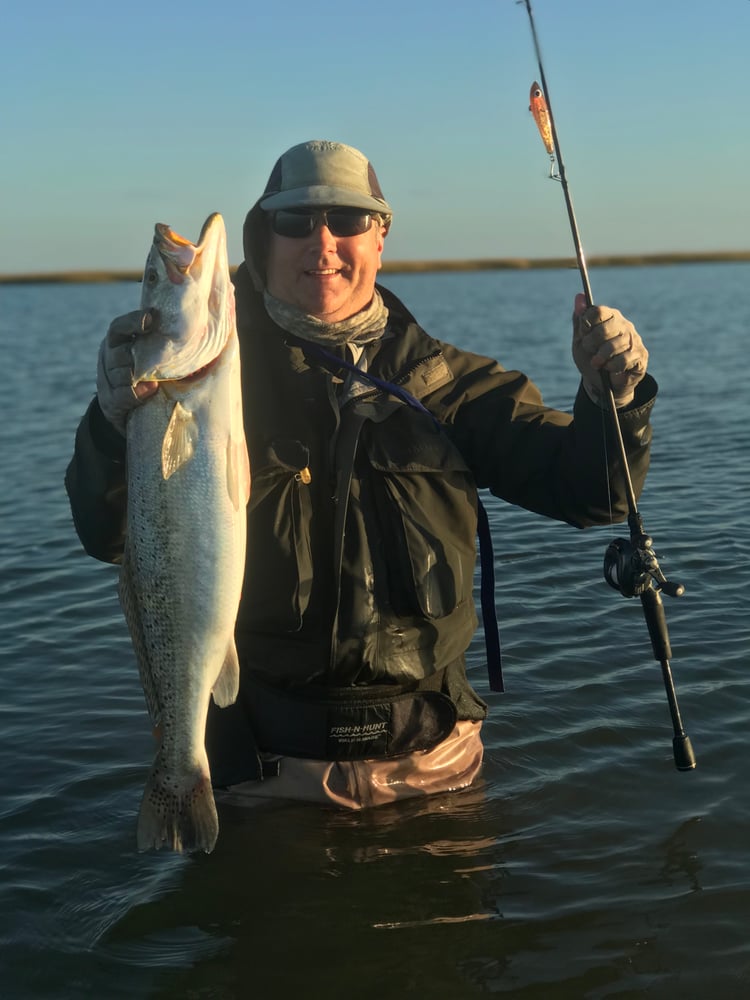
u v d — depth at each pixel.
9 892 1.32
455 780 1.45
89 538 1.29
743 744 1.67
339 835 1.38
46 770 1.68
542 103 1.37
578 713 1.81
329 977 1.14
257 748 1.35
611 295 21.95
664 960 1.14
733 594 2.43
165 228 1.17
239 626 1.32
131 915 1.26
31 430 5.44
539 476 1.40
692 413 5.30
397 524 1.31
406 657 1.33
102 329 15.38
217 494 1.18
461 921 1.22
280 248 1.36
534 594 2.49
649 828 1.41
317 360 1.35
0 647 2.28
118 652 2.24
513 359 8.25
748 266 70.62
